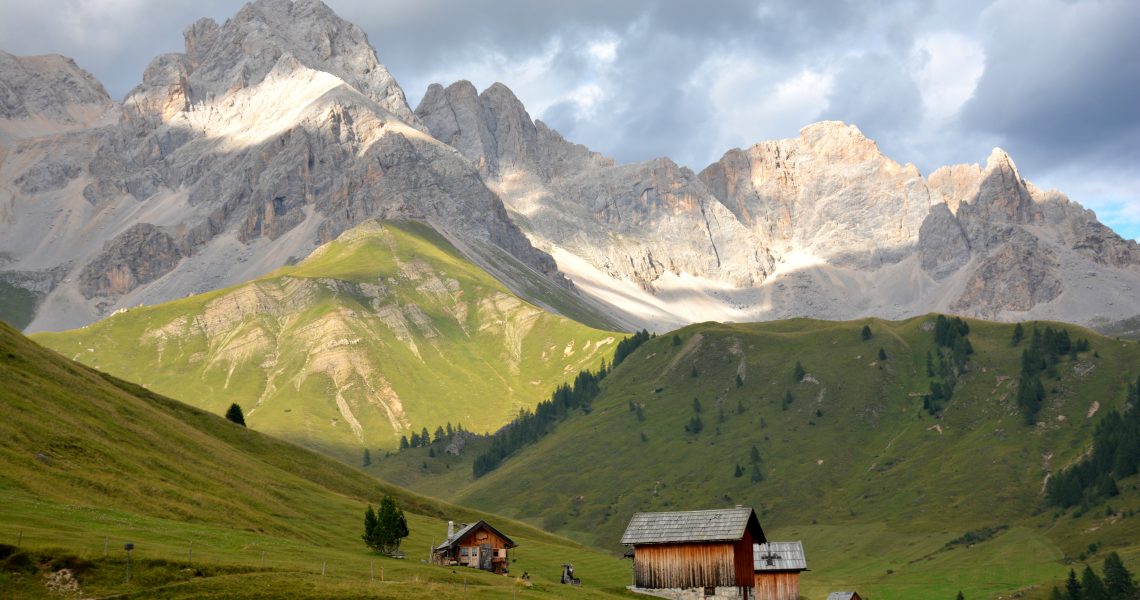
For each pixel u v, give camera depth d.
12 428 104.88
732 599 99.12
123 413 134.38
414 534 138.12
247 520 110.69
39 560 69.94
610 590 102.69
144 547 79.62
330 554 98.38
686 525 102.50
